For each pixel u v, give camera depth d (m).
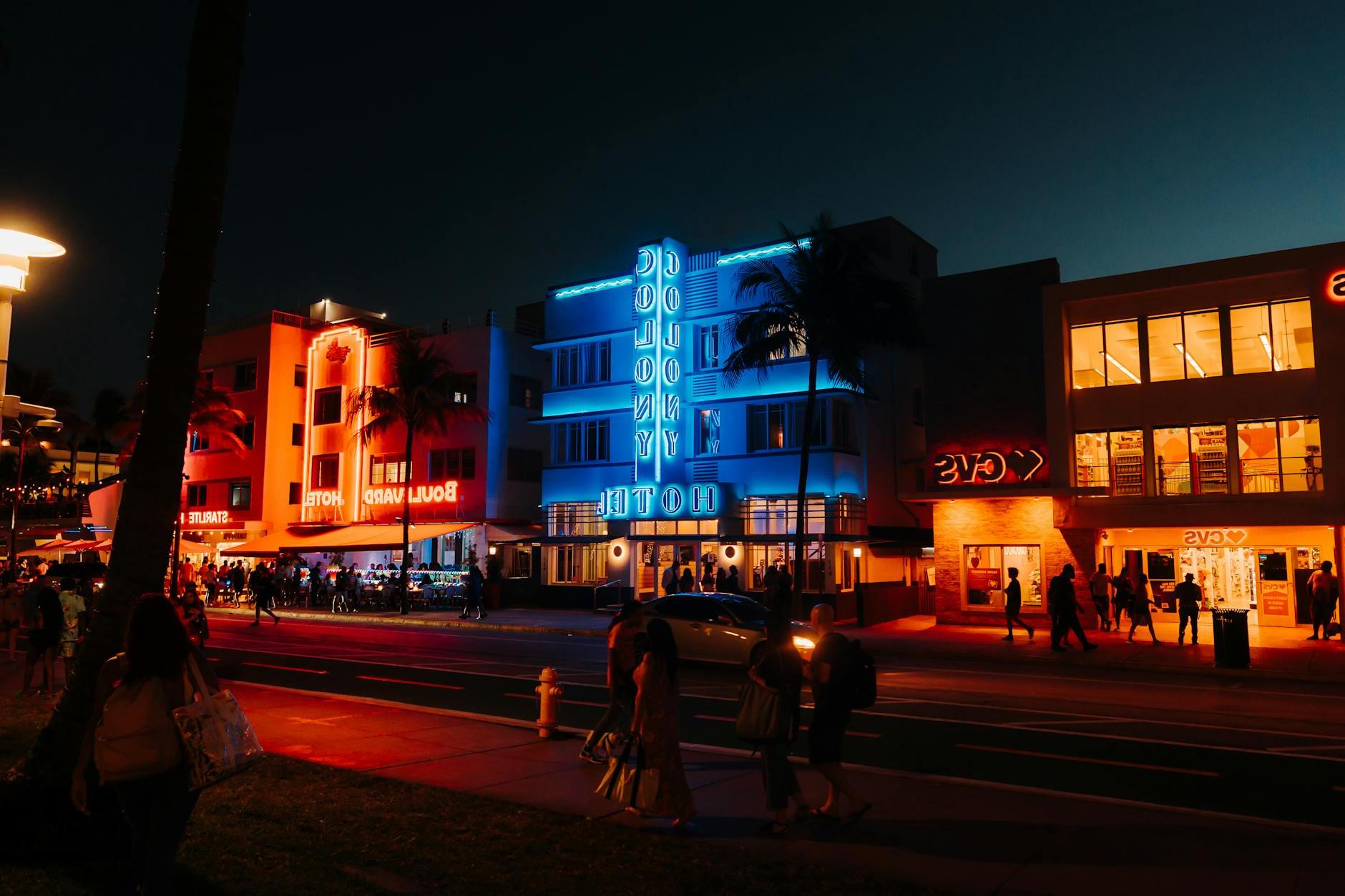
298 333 52.78
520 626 30.16
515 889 5.86
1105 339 29.23
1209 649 22.69
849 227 38.94
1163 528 27.81
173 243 7.73
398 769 9.41
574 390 40.38
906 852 6.81
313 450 51.53
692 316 37.25
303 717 12.52
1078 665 20.94
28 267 9.51
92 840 6.29
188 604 17.28
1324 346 25.52
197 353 7.74
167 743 4.66
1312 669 19.12
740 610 18.53
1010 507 29.31
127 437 47.66
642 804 7.38
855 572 34.38
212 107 7.88
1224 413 27.12
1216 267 27.28
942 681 17.64
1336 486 25.02
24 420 38.97
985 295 31.55
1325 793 8.84
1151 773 9.70
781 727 7.31
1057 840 7.08
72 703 6.88
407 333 47.81
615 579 37.19
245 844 6.53
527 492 45.56
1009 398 30.77
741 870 6.26
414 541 40.81
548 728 11.00
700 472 36.66
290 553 44.09
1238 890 6.00
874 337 28.55
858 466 35.50
